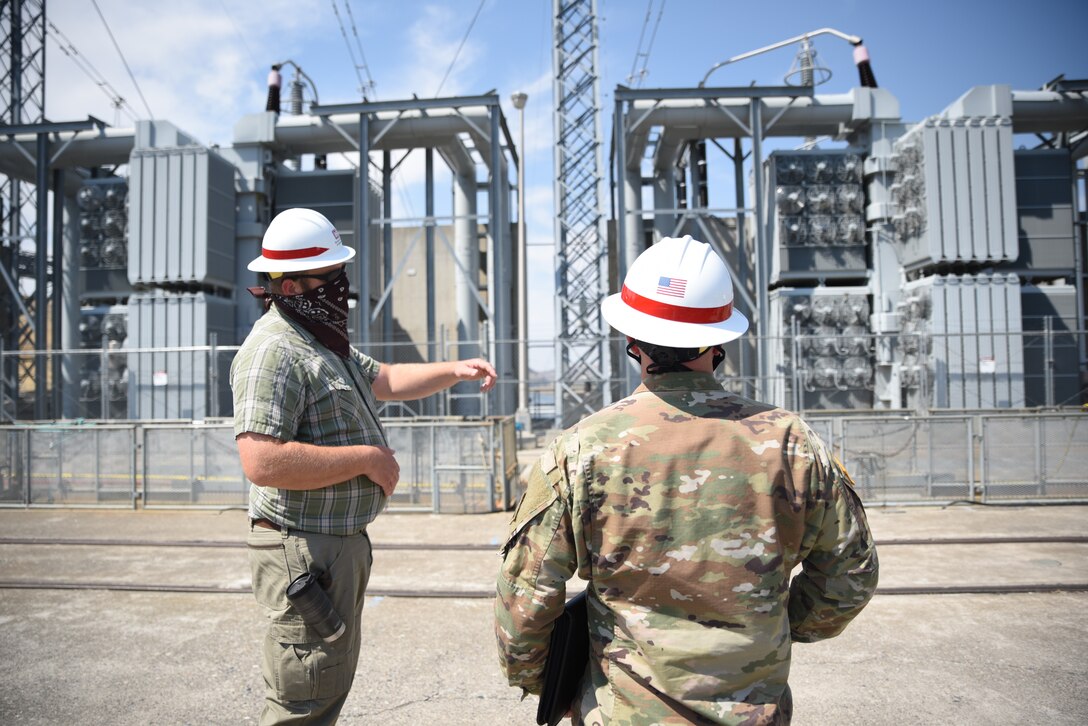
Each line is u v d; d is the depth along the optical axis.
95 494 10.60
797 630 1.85
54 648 4.91
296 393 2.33
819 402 18.23
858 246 19.08
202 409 18.25
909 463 9.94
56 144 19.98
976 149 17.31
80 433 10.65
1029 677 4.28
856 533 1.68
